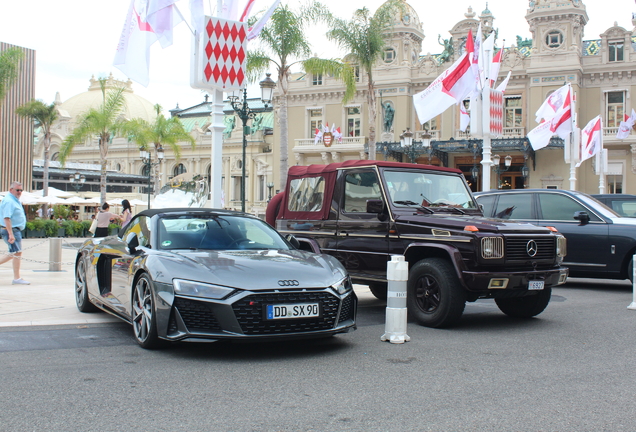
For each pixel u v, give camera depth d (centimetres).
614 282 1247
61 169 5816
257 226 669
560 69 3703
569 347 583
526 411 383
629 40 3678
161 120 4362
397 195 774
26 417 363
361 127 4400
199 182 1598
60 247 1334
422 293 702
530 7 3816
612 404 399
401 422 360
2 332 619
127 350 549
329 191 853
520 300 766
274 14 2512
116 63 1079
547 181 3850
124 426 349
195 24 1057
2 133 4353
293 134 4656
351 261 802
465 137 3975
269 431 343
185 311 507
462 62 1666
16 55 2994
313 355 539
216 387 431
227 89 1059
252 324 501
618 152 3709
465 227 671
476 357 537
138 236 645
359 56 2884
